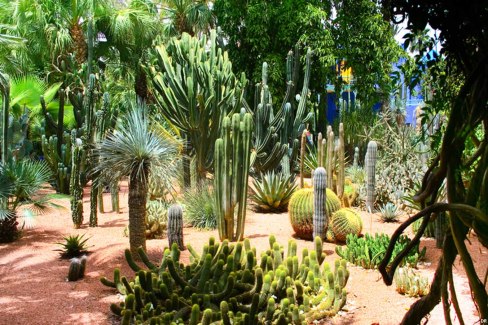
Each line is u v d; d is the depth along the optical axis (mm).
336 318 3805
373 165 8188
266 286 3768
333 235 6191
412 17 1423
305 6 13961
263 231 6898
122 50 14898
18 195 6512
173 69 7750
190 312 3541
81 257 5047
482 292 1482
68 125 11586
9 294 4355
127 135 5297
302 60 14164
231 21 14445
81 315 3859
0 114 9820
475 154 1530
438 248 5762
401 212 7734
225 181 6102
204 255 4387
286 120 10469
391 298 4258
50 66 13898
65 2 14133
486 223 1380
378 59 13703
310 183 10477
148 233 6352
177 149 5832
